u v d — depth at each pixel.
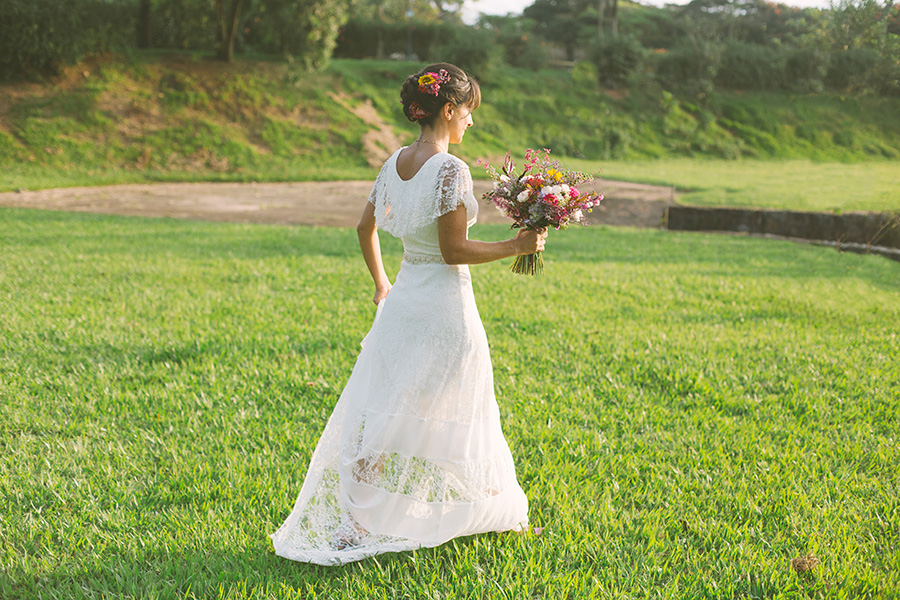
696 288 7.64
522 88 34.06
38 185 17.75
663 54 39.53
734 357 5.02
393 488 2.36
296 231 12.34
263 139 24.09
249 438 3.47
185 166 21.77
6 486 2.89
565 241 12.06
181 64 25.89
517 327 5.77
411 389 2.32
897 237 11.59
